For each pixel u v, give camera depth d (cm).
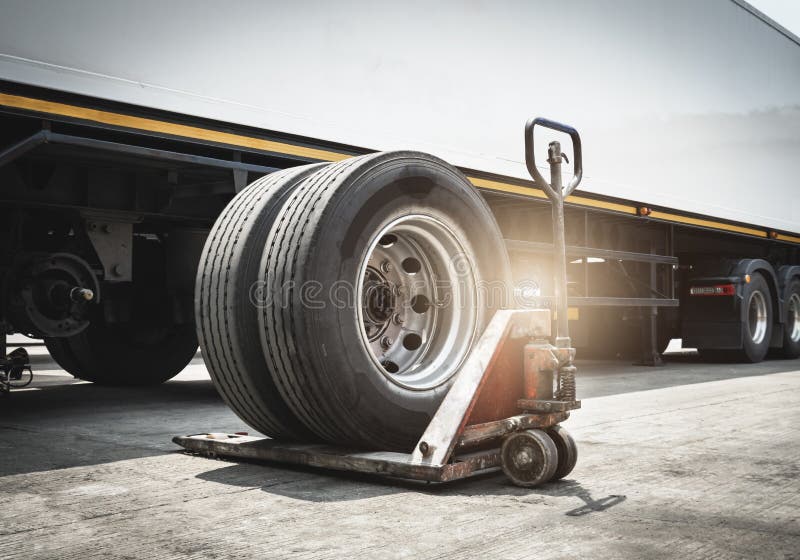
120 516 258
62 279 474
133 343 686
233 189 477
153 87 399
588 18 710
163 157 422
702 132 907
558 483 309
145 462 353
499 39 611
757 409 534
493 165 606
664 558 215
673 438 416
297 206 335
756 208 1035
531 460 299
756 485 305
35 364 1007
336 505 273
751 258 1030
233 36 430
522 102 634
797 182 1161
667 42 832
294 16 459
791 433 432
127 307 574
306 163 488
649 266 930
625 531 241
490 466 312
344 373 316
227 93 427
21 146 368
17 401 591
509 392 321
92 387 696
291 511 265
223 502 278
